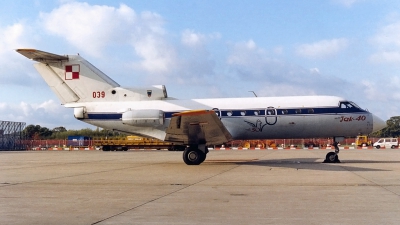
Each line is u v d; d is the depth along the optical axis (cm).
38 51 2009
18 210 807
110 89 2145
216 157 2828
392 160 2273
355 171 1584
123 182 1271
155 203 877
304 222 684
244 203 870
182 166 1938
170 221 697
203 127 1806
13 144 5962
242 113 2109
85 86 2147
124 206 843
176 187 1138
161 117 1983
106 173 1595
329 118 2109
